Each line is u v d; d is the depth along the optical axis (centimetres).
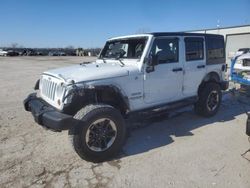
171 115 639
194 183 338
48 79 442
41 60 3628
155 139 490
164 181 343
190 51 554
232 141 473
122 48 521
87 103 423
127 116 464
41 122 399
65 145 459
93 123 390
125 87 442
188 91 560
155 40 479
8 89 1043
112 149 408
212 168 375
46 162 397
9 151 434
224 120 601
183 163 392
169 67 507
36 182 343
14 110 691
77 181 346
